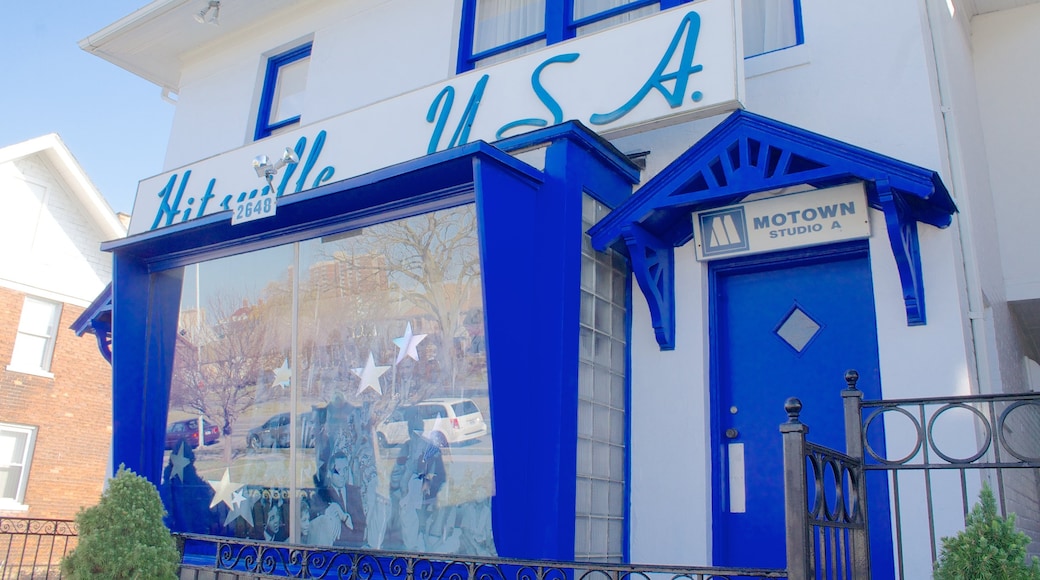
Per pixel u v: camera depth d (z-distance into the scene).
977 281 5.13
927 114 5.30
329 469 6.01
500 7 7.69
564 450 4.93
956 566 3.08
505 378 4.96
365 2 8.61
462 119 6.30
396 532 5.51
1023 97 7.18
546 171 5.50
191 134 9.75
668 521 5.38
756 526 5.25
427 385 5.59
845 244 5.27
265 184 7.29
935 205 4.85
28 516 15.07
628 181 6.09
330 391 6.15
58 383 16.16
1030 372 8.55
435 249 5.75
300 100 9.10
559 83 5.91
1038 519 6.80
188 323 7.25
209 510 6.71
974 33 7.54
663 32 5.55
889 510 4.47
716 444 5.44
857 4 5.73
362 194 5.96
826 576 3.15
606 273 5.71
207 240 7.11
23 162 16.55
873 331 5.15
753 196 5.46
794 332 5.43
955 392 4.70
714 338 5.64
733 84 5.17
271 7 9.16
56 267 16.69
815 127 5.67
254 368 6.69
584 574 4.97
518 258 5.25
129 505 4.89
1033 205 6.91
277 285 6.66
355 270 6.19
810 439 5.21
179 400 7.16
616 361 5.69
